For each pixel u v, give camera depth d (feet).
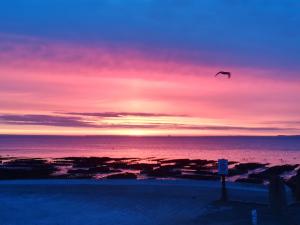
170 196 80.07
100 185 93.15
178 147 647.56
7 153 434.71
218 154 443.73
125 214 66.54
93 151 508.53
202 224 58.13
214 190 84.89
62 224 61.05
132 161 295.69
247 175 199.93
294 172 215.10
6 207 72.74
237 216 61.52
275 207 62.08
